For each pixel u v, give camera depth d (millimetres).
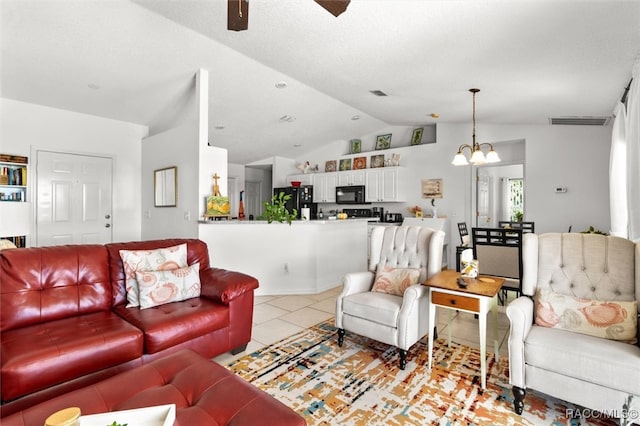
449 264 6180
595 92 3346
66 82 3945
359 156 7492
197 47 3545
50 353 1656
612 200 3715
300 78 4316
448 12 2248
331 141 7812
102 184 5117
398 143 7207
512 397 2010
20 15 2795
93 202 5023
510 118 5062
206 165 4230
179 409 1286
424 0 2162
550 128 5223
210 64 3934
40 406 1246
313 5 2488
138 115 5062
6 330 1928
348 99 5156
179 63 3826
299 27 2848
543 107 4141
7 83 3883
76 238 4859
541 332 1925
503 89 3633
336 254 4773
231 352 2559
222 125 5836
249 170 8953
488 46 2637
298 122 6207
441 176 6328
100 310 2334
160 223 5027
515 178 8055
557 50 2531
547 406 1931
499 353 2596
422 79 3656
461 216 6105
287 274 4355
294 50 3387
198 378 1484
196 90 4109
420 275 2750
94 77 3877
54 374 1646
